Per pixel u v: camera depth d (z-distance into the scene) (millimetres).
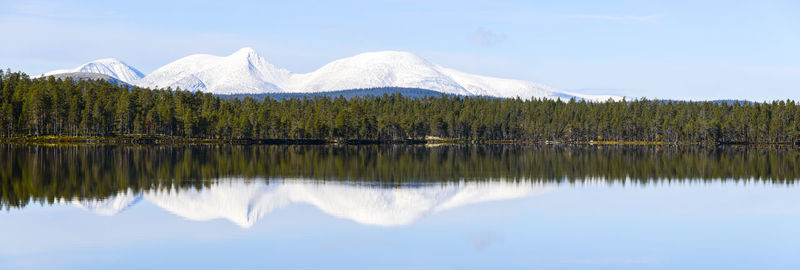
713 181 92375
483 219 58000
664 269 41375
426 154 160375
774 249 46844
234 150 170125
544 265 41969
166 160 121875
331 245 46656
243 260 42094
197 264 40969
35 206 60719
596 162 132125
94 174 91438
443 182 88562
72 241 46500
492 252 45250
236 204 64562
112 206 61688
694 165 124875
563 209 64125
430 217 58969
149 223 53438
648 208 65000
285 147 199875
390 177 95125
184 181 85500
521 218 58625
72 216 55844
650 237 50469
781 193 78000
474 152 175625
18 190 72000
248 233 50312
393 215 59500
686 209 64500
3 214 56312
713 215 60906
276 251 44625
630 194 76250
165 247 45188
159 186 79062
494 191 78375
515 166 118750
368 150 182250
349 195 73312
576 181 90688
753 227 54844
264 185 82438
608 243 48281
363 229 52625
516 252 45281
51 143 199250
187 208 61344
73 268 39625
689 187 84062
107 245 45469
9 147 167500
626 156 159000
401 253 44719
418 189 80062
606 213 61656
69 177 86688
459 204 67125
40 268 39562
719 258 44188
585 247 46938
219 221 55031
